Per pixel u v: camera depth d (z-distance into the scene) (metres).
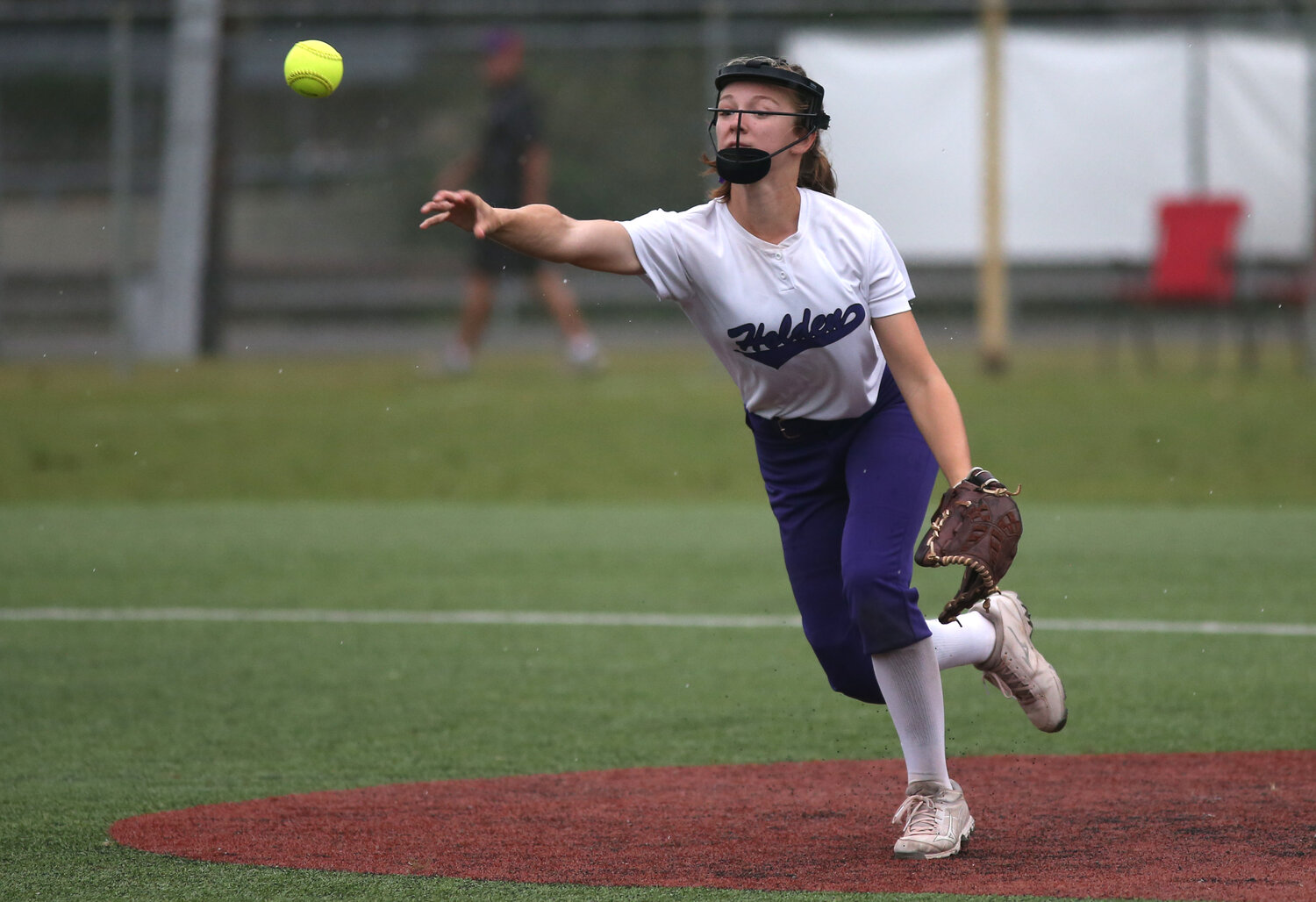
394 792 14.70
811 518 13.01
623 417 44.69
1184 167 53.81
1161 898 11.08
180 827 13.41
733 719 17.88
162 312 59.44
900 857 12.29
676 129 60.19
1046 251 54.38
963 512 11.32
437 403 47.12
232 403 47.91
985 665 14.19
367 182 69.50
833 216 12.11
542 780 15.20
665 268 12.17
